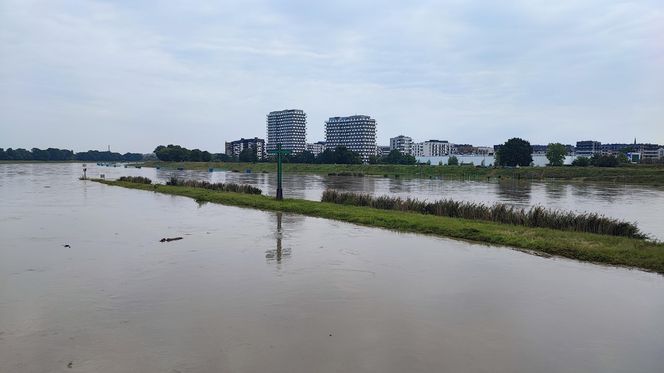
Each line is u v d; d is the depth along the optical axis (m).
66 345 9.42
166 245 19.84
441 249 19.19
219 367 8.45
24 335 9.95
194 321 10.77
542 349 9.37
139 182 62.97
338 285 13.81
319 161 167.12
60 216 29.31
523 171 105.25
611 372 8.41
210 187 52.84
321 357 8.91
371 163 168.50
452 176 108.25
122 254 18.02
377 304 12.09
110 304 11.98
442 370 8.41
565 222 23.84
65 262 16.62
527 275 15.06
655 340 9.85
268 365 8.55
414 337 9.95
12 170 124.00
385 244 20.22
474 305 12.06
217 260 17.02
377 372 8.30
